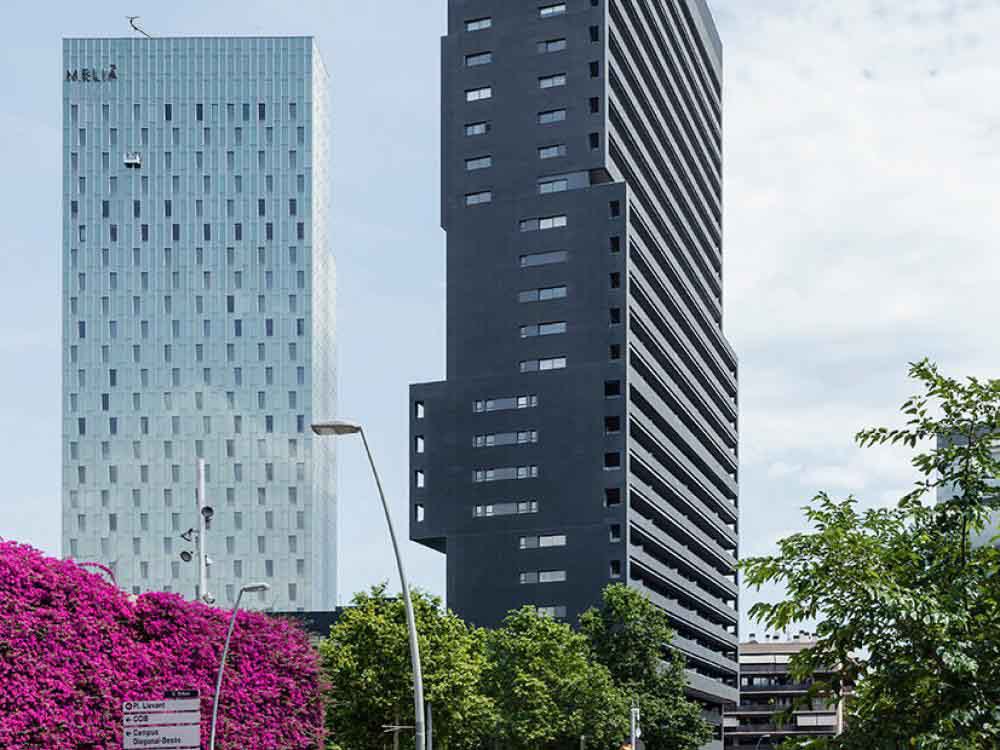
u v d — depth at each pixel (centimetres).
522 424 14100
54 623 3766
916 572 1320
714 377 18650
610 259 14338
